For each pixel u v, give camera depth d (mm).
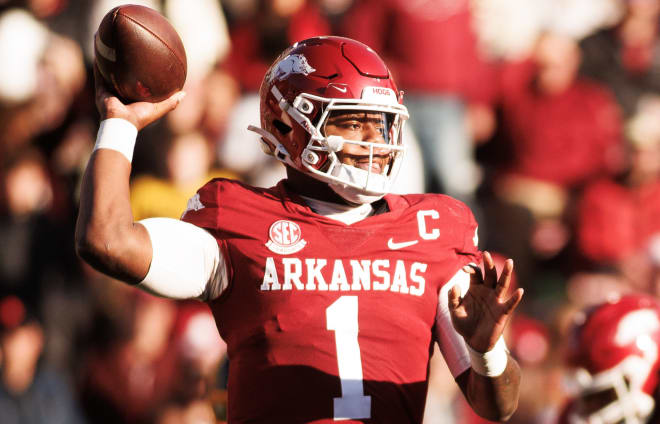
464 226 10570
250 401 9898
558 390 21297
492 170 27484
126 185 9734
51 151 25266
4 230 22719
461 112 25656
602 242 26375
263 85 10984
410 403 10000
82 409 21562
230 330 10164
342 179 10242
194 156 23484
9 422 20750
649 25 30609
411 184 24266
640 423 12680
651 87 29875
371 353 9898
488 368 9789
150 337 21469
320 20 26703
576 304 25359
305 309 9906
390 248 10188
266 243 10070
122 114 10117
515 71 27578
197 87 24297
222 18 26469
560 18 31125
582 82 28266
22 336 21203
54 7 26875
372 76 10422
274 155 10945
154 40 10234
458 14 25469
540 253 26859
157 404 19516
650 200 27031
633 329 12680
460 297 9727
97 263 9438
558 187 27188
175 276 9789
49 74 25281
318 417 9734
